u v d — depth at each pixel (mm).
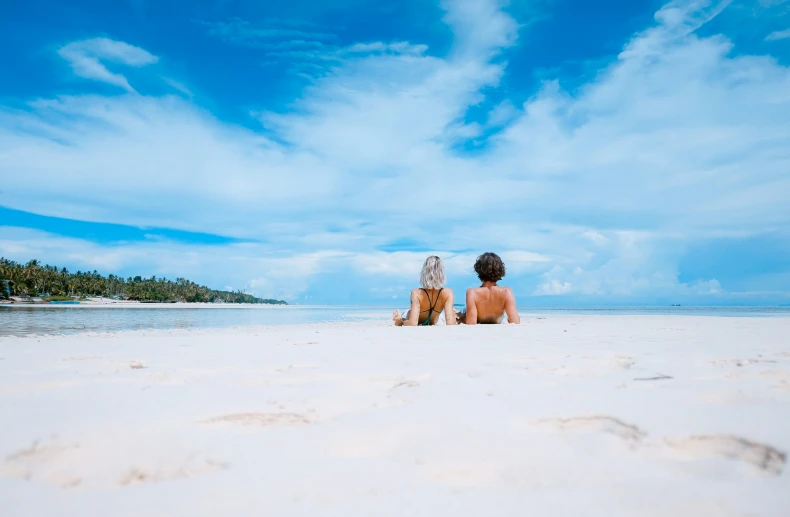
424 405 1887
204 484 1138
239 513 982
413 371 2742
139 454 1349
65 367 3010
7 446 1396
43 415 1748
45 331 8875
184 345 4598
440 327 6395
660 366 2818
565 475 1173
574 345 4066
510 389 2186
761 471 1197
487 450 1356
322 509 1000
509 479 1155
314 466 1254
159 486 1131
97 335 7125
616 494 1056
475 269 7141
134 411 1810
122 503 1036
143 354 3764
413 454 1334
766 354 3260
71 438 1477
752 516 940
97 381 2490
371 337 5152
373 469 1229
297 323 13367
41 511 994
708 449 1375
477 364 3010
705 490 1067
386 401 1980
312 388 2271
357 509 998
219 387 2314
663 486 1095
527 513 970
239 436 1520
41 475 1211
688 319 10734
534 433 1518
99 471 1232
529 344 4211
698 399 1914
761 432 1445
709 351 3496
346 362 3148
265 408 1853
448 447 1383
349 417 1724
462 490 1096
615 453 1329
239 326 11039
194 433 1544
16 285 89125
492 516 958
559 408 1789
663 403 1834
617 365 2904
